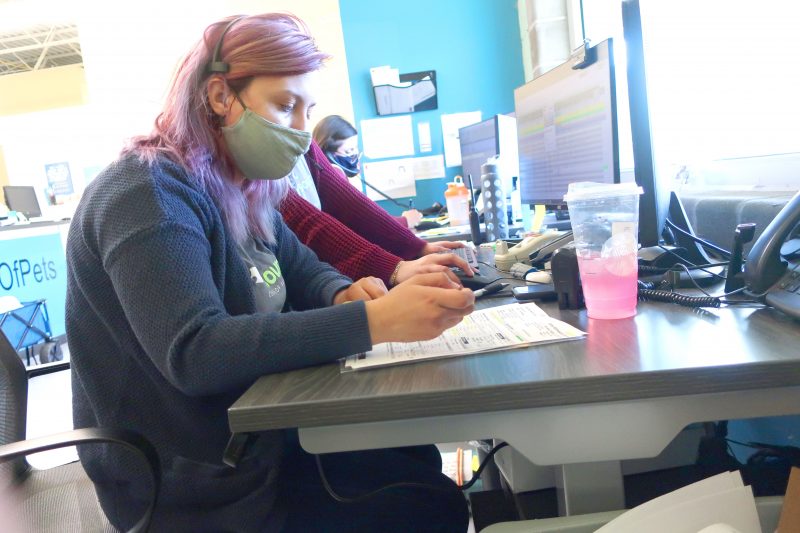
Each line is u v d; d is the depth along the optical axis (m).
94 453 0.85
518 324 0.79
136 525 0.78
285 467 0.93
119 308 0.80
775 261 0.76
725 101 1.61
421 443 0.62
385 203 4.42
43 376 1.47
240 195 0.97
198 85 0.89
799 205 0.75
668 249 1.06
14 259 4.00
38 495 1.03
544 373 0.58
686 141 1.77
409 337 0.68
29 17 6.18
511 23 4.25
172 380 0.71
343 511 0.88
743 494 0.58
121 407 0.82
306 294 1.12
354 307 0.70
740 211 1.23
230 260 0.88
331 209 1.81
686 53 1.74
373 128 4.36
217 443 0.82
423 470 0.98
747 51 1.50
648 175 1.00
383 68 4.25
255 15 0.91
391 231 1.78
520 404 0.56
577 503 0.66
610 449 0.61
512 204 2.52
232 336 0.68
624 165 1.22
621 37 1.18
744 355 0.57
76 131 8.99
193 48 0.90
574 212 0.80
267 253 1.06
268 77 0.88
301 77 0.90
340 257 1.43
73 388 0.90
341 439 0.62
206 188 0.88
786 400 0.58
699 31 1.69
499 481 1.34
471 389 0.56
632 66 0.97
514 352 0.67
